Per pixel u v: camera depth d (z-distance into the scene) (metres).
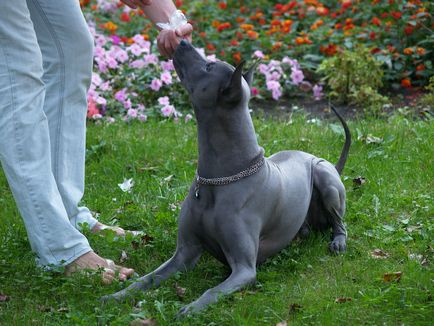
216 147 4.17
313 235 5.00
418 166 6.01
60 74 4.68
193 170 6.06
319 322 3.86
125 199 5.59
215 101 4.10
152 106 7.69
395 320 3.89
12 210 5.40
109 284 4.32
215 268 4.58
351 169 5.97
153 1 4.80
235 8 10.36
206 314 3.89
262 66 8.19
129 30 9.35
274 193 4.34
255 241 4.24
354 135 6.60
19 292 4.25
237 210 4.18
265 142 6.59
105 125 7.04
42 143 4.29
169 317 3.90
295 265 4.57
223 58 8.73
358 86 7.99
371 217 5.21
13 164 4.24
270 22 9.88
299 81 8.20
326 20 9.58
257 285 4.24
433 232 4.95
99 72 7.85
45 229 4.32
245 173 4.20
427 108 7.60
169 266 4.36
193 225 4.30
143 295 4.12
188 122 7.21
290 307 4.00
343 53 8.02
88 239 4.84
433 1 8.75
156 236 4.88
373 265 4.54
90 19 9.26
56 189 4.41
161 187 5.77
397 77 8.32
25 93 4.21
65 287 4.23
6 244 4.80
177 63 4.25
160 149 6.46
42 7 4.48
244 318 3.90
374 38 8.73
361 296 4.11
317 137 6.65
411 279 4.27
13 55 4.16
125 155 6.39
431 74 8.23
